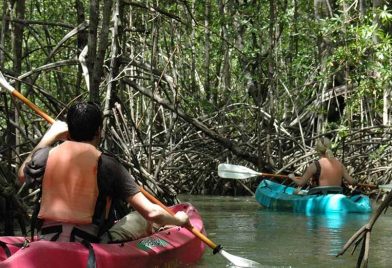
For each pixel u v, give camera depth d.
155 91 12.30
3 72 11.05
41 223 5.41
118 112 11.10
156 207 5.33
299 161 16.27
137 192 5.35
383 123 16.11
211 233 9.45
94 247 5.27
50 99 11.15
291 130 17.75
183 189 16.92
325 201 12.34
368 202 12.47
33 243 5.07
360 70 16.17
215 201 14.91
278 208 12.98
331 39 15.95
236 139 16.88
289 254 7.63
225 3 18.86
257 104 18.39
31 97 13.08
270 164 15.36
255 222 10.86
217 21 18.67
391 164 15.11
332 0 18.31
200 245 7.31
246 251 7.86
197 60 21.78
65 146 5.41
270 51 17.20
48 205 5.35
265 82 18.62
